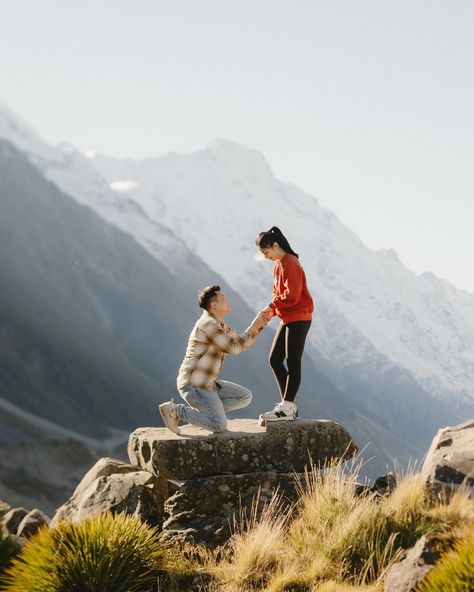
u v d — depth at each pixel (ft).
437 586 16.76
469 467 23.50
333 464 27.71
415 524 22.34
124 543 23.20
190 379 27.73
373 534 22.35
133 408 590.14
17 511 32.37
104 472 30.73
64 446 387.14
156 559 23.67
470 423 26.11
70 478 359.87
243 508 26.21
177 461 26.61
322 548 22.63
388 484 26.25
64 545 23.07
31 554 23.04
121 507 27.09
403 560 19.52
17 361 565.53
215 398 27.66
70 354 618.44
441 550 18.84
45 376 568.41
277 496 26.68
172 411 27.68
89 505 27.55
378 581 20.18
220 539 25.29
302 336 27.58
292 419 28.40
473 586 16.22
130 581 22.61
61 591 22.09
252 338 27.55
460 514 21.56
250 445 27.35
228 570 22.86
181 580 22.84
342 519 23.40
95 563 22.54
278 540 23.98
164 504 27.32
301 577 21.59
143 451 27.63
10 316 627.87
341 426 28.30
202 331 27.45
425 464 25.32
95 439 490.49
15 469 343.26
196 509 26.30
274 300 27.45
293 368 27.84
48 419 488.02
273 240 27.35
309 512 24.62
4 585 22.80
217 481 26.76
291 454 27.63
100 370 623.77
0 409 439.22
